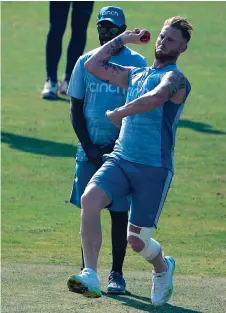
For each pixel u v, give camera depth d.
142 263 31.58
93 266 21.45
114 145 25.16
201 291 26.12
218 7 97.38
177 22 22.22
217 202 42.97
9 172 48.44
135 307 24.09
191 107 64.25
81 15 67.81
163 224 38.91
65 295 25.23
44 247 34.62
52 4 68.25
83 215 21.80
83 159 26.06
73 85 25.89
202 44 84.25
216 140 55.53
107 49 23.20
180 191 44.78
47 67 68.56
